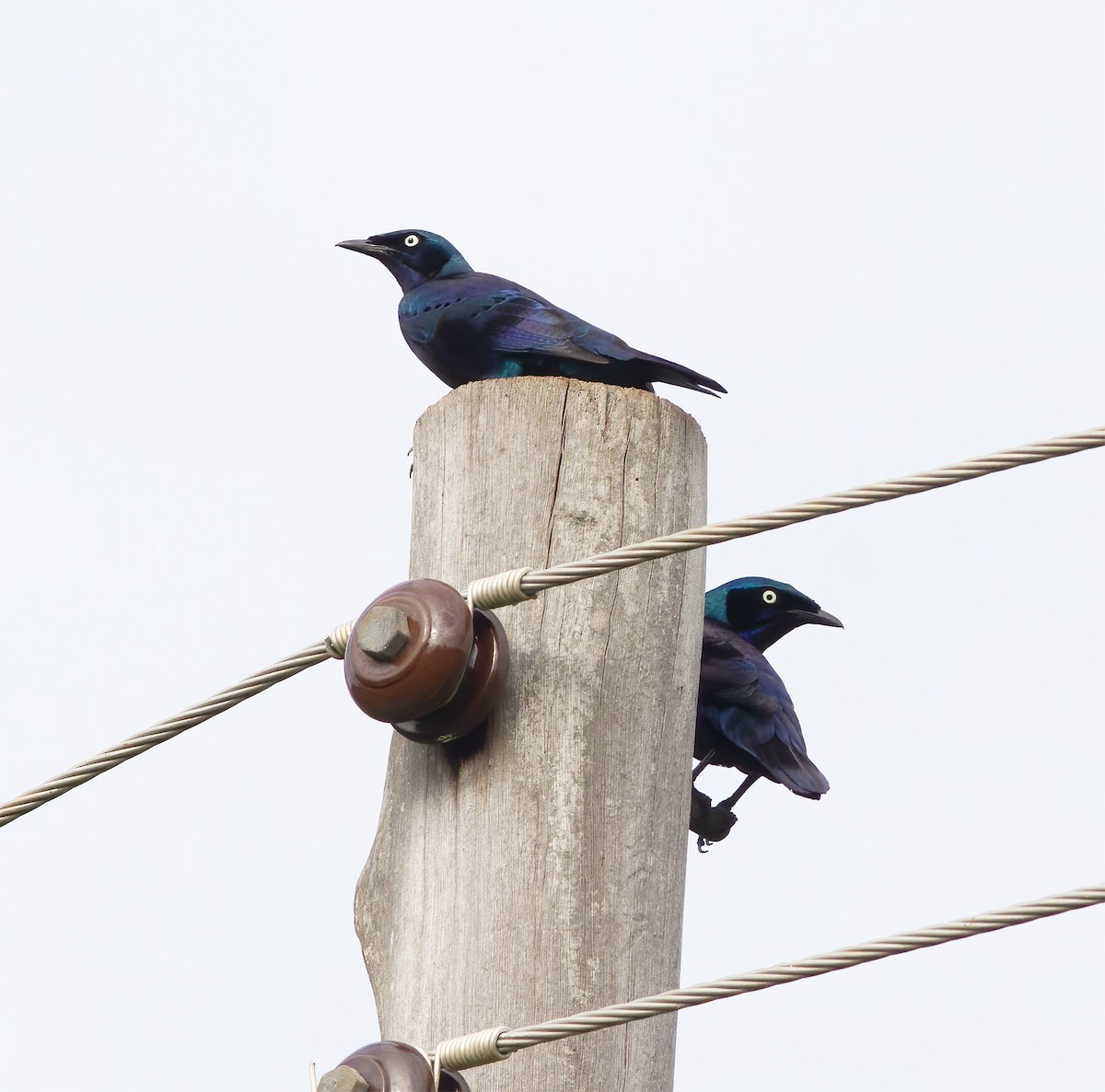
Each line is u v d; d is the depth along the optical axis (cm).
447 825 1041
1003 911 831
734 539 970
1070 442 911
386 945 1056
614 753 1049
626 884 1031
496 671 1030
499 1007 1003
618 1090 1005
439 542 1102
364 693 1017
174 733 1080
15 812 1097
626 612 1075
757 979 871
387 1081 936
